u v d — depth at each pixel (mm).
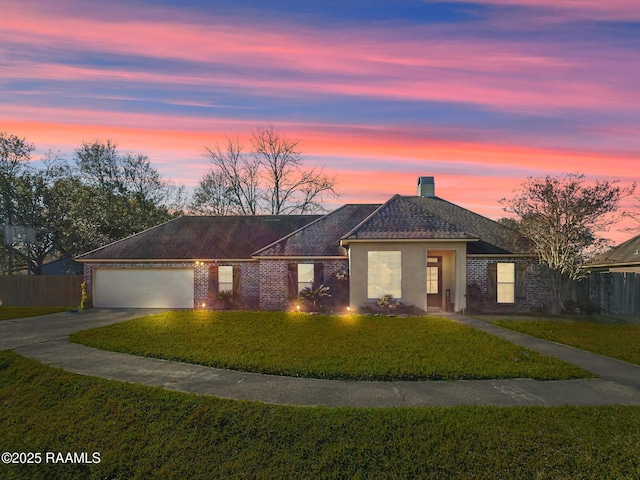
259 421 6109
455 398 6738
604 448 5215
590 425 5715
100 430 6438
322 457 5406
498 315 16406
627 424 5715
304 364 8500
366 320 13883
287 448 5621
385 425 5832
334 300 18062
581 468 4957
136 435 6230
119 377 7988
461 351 9547
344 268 18719
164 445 5977
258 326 12820
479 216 20875
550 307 17500
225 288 20562
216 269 20484
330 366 8352
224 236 22484
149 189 38562
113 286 21078
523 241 18734
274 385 7461
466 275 17922
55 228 33844
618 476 4805
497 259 18000
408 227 17328
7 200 32344
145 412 6676
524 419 5875
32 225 33031
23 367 8898
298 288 18938
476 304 17391
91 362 9070
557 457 5137
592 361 8953
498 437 5500
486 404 6449
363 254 16984
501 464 5090
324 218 21938
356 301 16875
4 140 32031
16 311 19578
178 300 20734
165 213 39375
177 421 6379
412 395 6895
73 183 35125
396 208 19000
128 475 5566
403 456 5320
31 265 34344
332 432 5781
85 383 7758
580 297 18109
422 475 5023
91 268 21109
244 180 38844
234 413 6312
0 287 24516
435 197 23062
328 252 18953
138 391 7211
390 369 8117
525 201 18031
